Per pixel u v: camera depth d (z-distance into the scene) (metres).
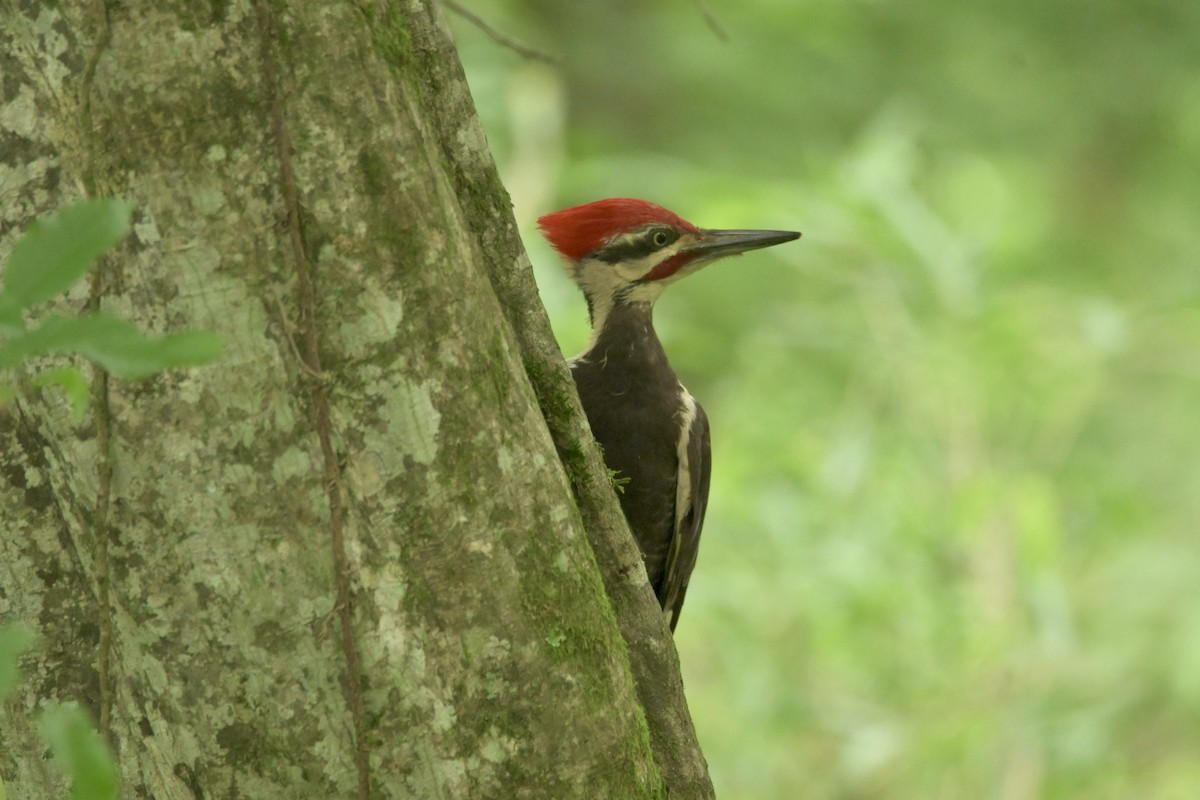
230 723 4.73
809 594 11.25
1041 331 12.27
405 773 4.77
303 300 4.55
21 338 3.27
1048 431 12.38
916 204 12.30
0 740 5.10
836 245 12.43
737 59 20.25
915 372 12.09
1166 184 21.25
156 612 4.68
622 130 21.00
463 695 4.80
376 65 4.67
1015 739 11.34
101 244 3.28
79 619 4.96
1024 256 12.88
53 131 4.47
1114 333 11.80
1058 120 20.64
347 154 4.59
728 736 12.37
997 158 18.77
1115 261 19.84
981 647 11.23
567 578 5.08
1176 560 12.41
